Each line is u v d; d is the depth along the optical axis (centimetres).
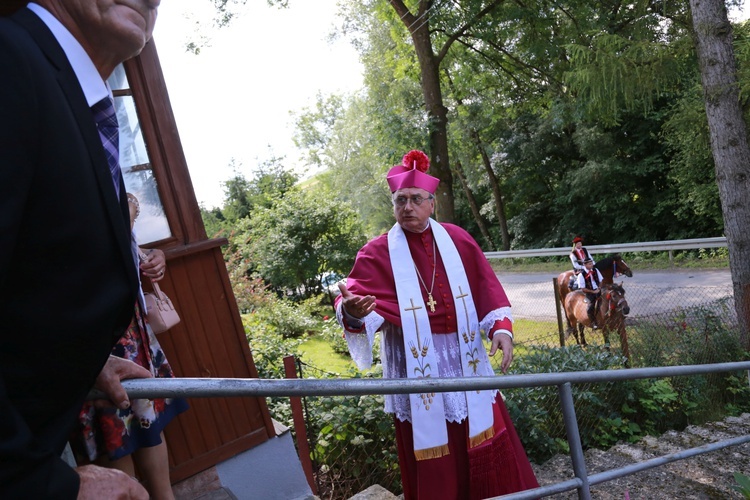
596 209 2530
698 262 1680
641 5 1211
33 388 80
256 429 320
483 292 333
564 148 2570
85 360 84
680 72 1096
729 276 1480
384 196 3350
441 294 326
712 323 902
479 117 2564
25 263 77
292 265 2288
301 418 444
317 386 146
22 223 76
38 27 89
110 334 88
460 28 1858
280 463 326
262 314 1345
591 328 1102
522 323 1396
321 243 2350
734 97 934
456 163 2952
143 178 313
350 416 498
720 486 436
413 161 336
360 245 2389
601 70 1086
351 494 491
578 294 1070
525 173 2745
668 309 1285
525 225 2806
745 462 478
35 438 71
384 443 507
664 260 1794
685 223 2314
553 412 612
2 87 74
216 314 319
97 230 84
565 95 1923
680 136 1812
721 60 928
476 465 310
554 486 238
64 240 80
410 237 335
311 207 2345
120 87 308
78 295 82
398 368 332
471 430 308
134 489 87
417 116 1892
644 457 497
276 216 2352
